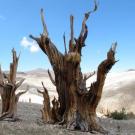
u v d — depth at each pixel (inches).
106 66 626.8
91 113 647.1
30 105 1148.5
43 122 669.9
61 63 653.9
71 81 639.1
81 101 642.2
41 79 4862.2
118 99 2645.2
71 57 631.2
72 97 639.8
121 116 1300.4
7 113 697.6
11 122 668.1
